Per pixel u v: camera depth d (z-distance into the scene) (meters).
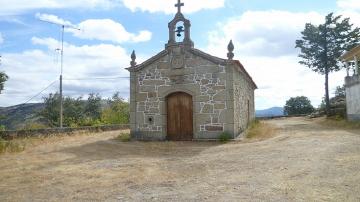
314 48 36.44
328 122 24.23
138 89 17.11
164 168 9.15
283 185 6.57
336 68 36.00
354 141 12.14
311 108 47.16
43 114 44.56
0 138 15.83
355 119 22.19
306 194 5.89
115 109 35.88
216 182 7.15
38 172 8.95
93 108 48.22
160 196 6.21
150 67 16.94
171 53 16.56
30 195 6.63
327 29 35.94
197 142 15.34
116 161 10.59
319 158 9.16
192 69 16.20
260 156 10.26
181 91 16.36
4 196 6.60
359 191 5.91
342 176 7.03
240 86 18.64
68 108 45.47
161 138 16.55
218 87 15.73
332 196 5.71
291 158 9.49
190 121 16.33
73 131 20.92
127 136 17.55
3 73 22.25
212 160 10.12
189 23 16.42
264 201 5.60
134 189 6.86
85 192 6.73
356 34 35.44
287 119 36.41
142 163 10.07
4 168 9.63
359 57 24.53
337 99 38.75
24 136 17.91
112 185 7.27
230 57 15.54
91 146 14.41
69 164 10.16
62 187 7.22
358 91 21.62
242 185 6.76
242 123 19.14
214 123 15.74
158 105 16.70
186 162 10.02
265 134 17.02
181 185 7.04
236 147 12.91
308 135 15.43
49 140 16.73
